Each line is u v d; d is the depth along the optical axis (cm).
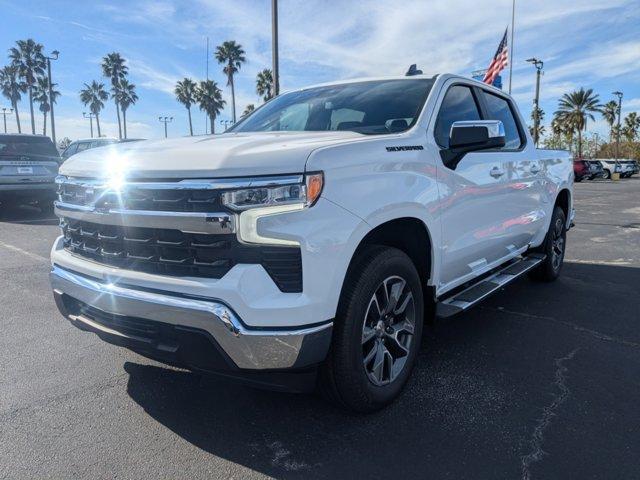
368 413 298
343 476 245
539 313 487
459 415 299
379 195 277
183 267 251
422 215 313
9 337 419
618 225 1159
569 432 280
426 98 358
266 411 304
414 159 311
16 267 667
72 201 302
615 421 292
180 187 243
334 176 253
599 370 360
